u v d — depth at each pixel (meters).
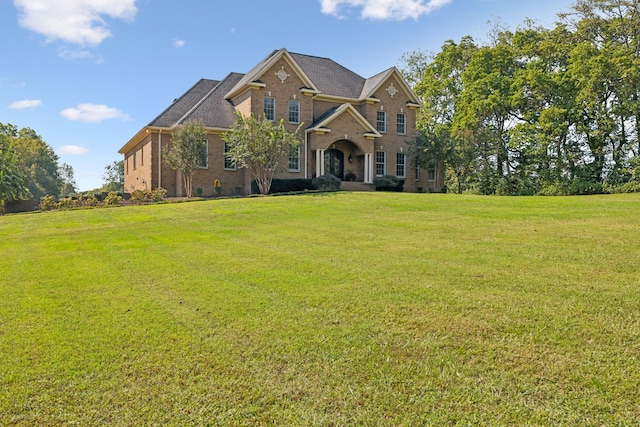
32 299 6.39
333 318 5.30
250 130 24.50
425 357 4.30
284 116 28.62
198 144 25.20
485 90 30.66
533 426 3.25
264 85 27.78
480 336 4.68
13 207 27.28
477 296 5.84
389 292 6.16
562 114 27.64
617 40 29.56
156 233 12.68
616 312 5.09
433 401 3.60
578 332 4.64
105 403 3.68
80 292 6.73
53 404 3.68
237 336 4.88
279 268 7.80
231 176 28.53
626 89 26.44
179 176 27.91
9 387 3.92
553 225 11.19
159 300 6.20
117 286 7.02
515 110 31.22
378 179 29.56
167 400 3.70
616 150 28.53
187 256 9.23
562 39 31.44
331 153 30.28
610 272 6.67
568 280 6.37
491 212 14.10
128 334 5.00
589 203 15.28
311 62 33.41
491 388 3.75
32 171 57.56
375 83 31.75
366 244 9.80
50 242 11.73
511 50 32.34
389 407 3.54
